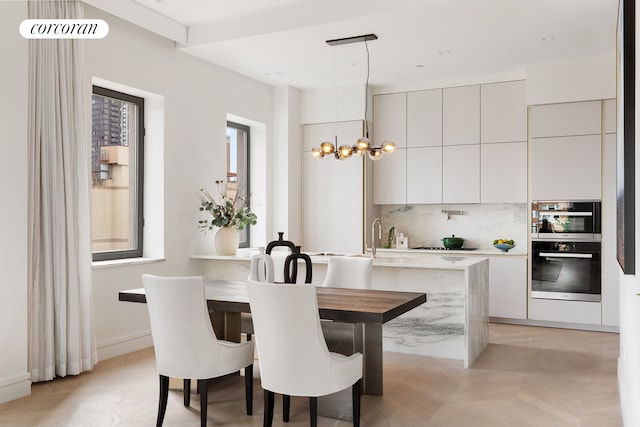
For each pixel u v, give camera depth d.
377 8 4.38
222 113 6.00
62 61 4.00
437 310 4.64
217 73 5.93
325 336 3.45
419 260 4.81
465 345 4.30
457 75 6.34
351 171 6.84
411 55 5.53
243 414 3.30
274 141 6.92
